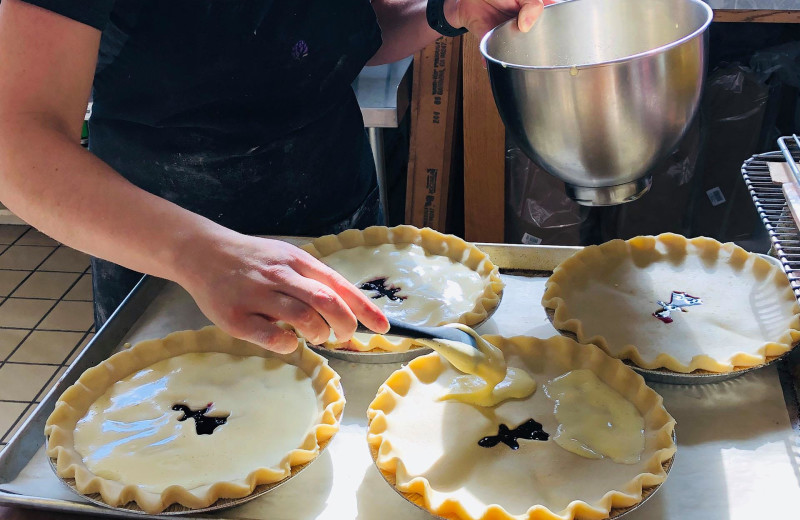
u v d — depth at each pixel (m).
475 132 2.29
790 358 1.12
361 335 1.21
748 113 2.22
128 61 1.30
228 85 1.33
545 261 1.40
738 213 2.34
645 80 0.91
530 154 1.05
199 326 1.31
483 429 1.01
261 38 1.31
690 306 1.22
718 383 1.09
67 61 0.97
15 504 0.92
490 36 1.12
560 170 1.03
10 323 2.87
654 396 1.01
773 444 0.98
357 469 0.99
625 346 1.10
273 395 1.11
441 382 1.10
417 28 1.58
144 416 1.08
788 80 2.22
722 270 1.31
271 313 0.84
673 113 0.96
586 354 1.11
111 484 0.94
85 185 0.92
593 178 1.02
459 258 1.43
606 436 0.99
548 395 1.07
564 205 2.37
